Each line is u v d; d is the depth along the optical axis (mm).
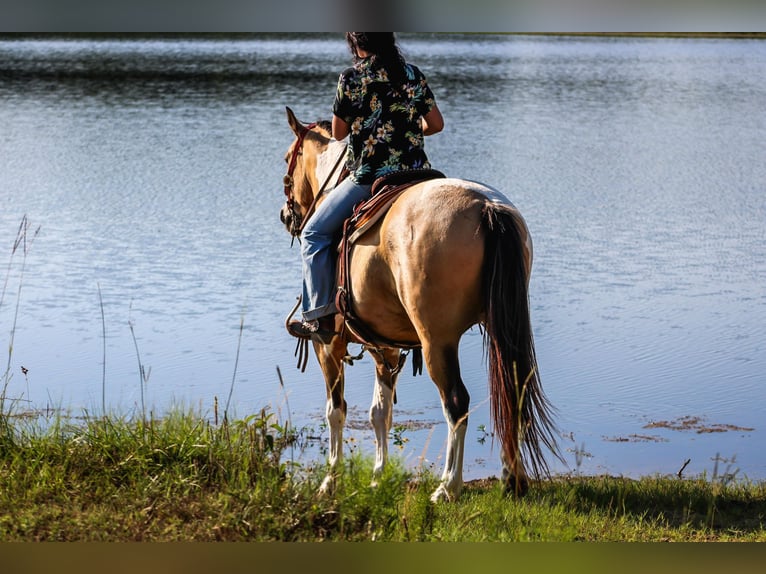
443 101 54000
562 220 23438
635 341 14062
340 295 7652
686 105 54000
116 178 29891
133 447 7738
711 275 18062
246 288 16906
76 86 61469
